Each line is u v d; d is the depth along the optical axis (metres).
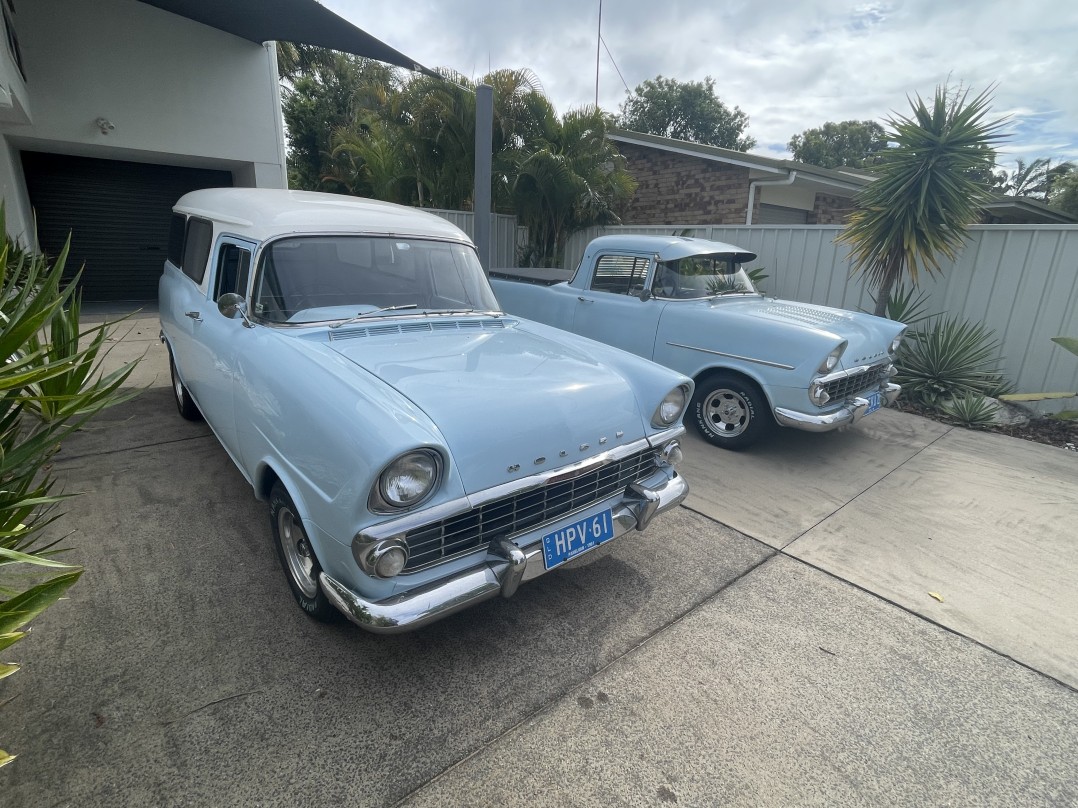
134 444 4.13
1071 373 5.89
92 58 7.86
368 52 9.20
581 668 2.29
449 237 3.46
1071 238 5.72
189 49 8.57
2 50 5.42
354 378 2.17
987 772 1.93
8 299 2.24
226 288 3.13
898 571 3.09
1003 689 2.29
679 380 2.72
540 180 9.82
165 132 8.60
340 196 3.81
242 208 3.21
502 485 2.07
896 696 2.23
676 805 1.76
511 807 1.72
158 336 7.29
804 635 2.55
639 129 31.88
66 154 8.88
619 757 1.91
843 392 4.46
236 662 2.21
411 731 1.96
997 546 3.39
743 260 5.68
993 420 5.72
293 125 19.89
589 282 5.54
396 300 3.06
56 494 3.36
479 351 2.69
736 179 11.80
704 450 4.75
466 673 2.23
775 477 4.28
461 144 10.48
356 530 1.83
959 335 6.20
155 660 2.19
